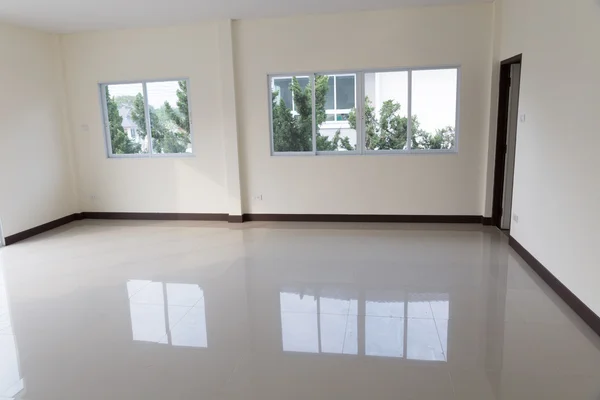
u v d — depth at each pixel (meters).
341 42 5.92
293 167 6.36
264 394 2.49
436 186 6.07
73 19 5.67
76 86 6.70
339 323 3.32
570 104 3.51
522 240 4.67
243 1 5.10
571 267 3.48
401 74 5.97
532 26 4.36
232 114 6.27
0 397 2.53
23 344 3.13
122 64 6.51
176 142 6.71
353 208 6.33
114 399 2.48
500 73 5.53
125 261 4.92
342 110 6.21
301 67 6.07
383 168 6.14
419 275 4.24
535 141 4.29
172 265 4.74
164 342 3.11
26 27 6.05
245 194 6.57
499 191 5.81
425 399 2.41
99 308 3.71
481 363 2.74
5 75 5.76
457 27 5.65
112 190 6.93
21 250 5.47
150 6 5.16
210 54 6.25
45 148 6.42
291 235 5.76
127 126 6.80
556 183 3.78
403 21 5.75
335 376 2.64
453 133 6.01
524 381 2.55
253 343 3.06
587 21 3.22
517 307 3.52
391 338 3.08
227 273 4.45
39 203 6.30
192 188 6.70
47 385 2.63
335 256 4.86
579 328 3.17
